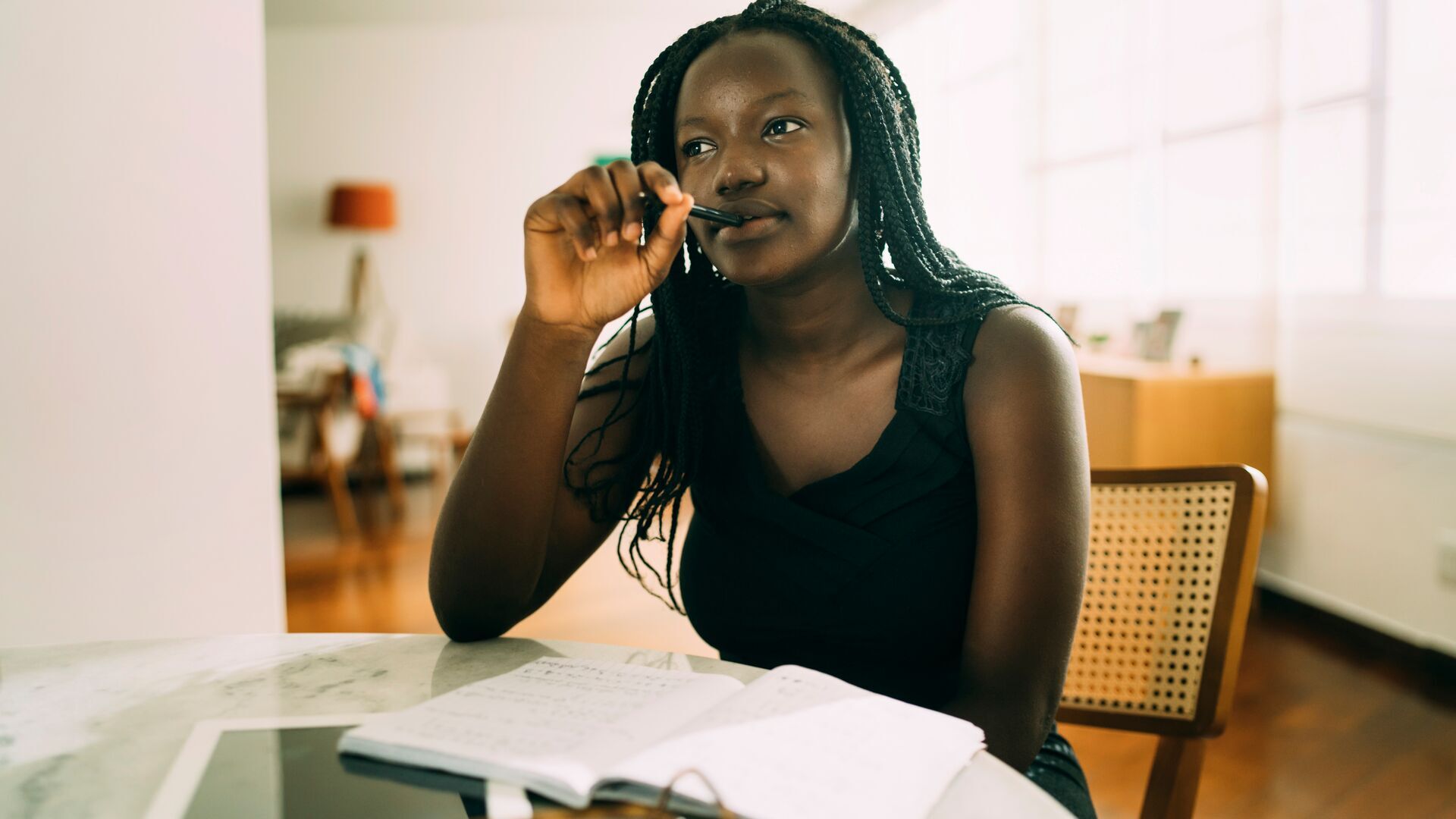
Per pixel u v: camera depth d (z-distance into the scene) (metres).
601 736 0.53
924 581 0.84
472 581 0.82
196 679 0.68
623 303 0.76
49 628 1.65
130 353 1.68
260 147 1.76
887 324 0.89
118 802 0.49
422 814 0.47
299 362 5.11
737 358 0.94
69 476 1.65
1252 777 1.88
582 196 0.73
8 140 1.57
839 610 0.85
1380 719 2.15
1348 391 2.73
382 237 6.30
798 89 0.79
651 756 0.50
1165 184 3.45
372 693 0.65
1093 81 3.90
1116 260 3.77
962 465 0.84
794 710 0.57
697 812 0.46
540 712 0.57
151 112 1.67
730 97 0.79
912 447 0.85
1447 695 2.28
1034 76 4.32
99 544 1.68
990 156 4.81
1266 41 2.98
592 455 0.95
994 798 0.49
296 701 0.63
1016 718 0.74
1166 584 0.98
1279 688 2.33
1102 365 3.25
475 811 0.47
